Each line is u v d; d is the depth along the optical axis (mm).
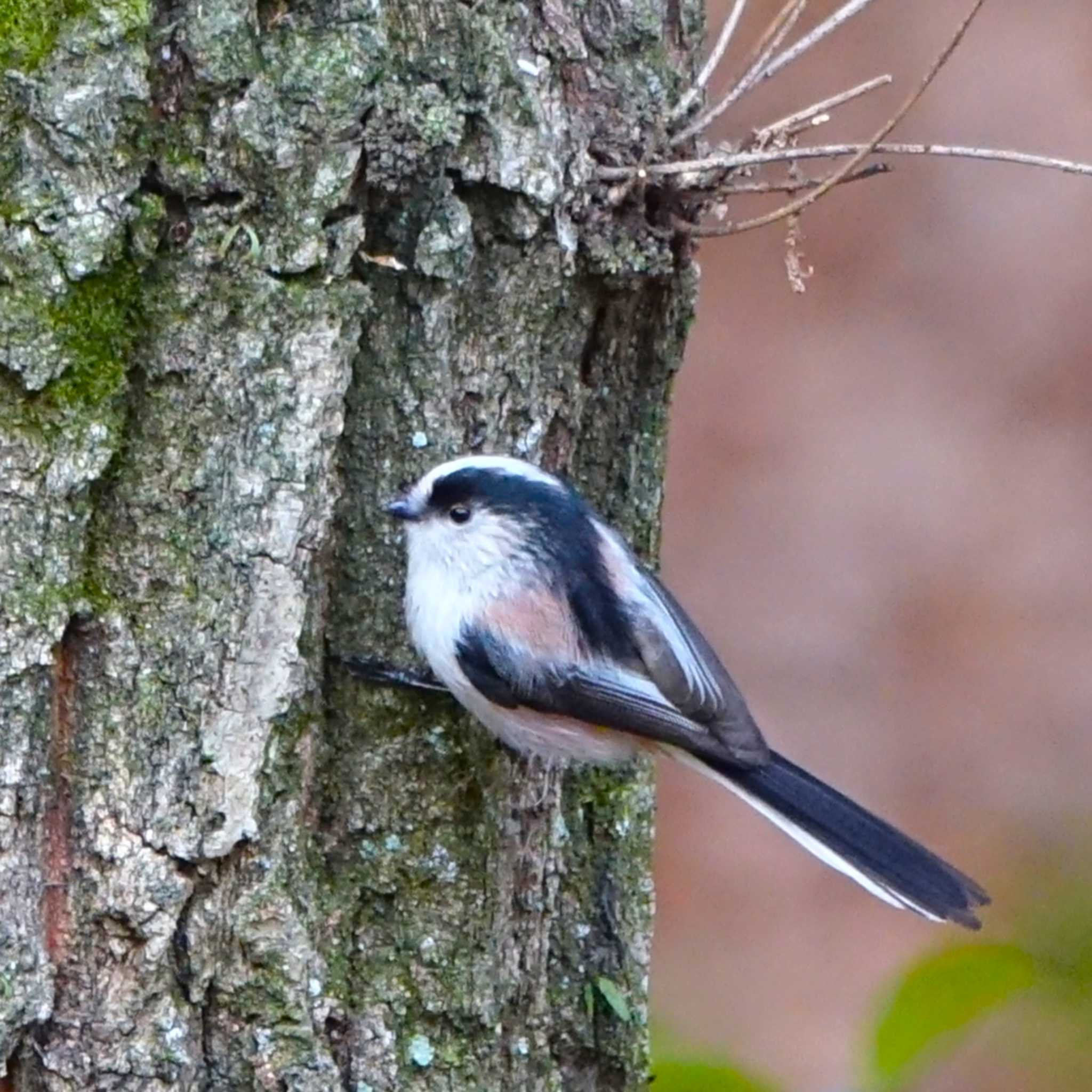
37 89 6512
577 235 7738
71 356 6652
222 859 6957
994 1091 10531
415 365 7523
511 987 7949
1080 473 18281
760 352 18828
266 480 6938
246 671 6945
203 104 6816
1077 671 17344
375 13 6984
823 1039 14453
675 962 15406
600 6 7809
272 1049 7039
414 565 7773
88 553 6828
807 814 8656
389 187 7172
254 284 6910
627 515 8852
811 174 12508
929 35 18875
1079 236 18828
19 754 6609
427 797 7688
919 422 18547
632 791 8820
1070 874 14961
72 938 6789
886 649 17672
